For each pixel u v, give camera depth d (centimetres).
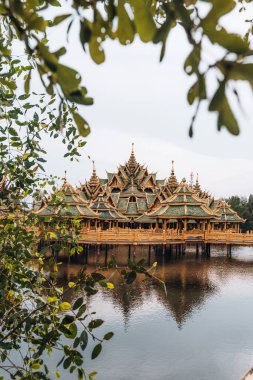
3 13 98
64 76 83
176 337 1454
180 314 1778
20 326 323
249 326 1614
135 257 3791
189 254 4456
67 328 274
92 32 89
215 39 74
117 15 86
